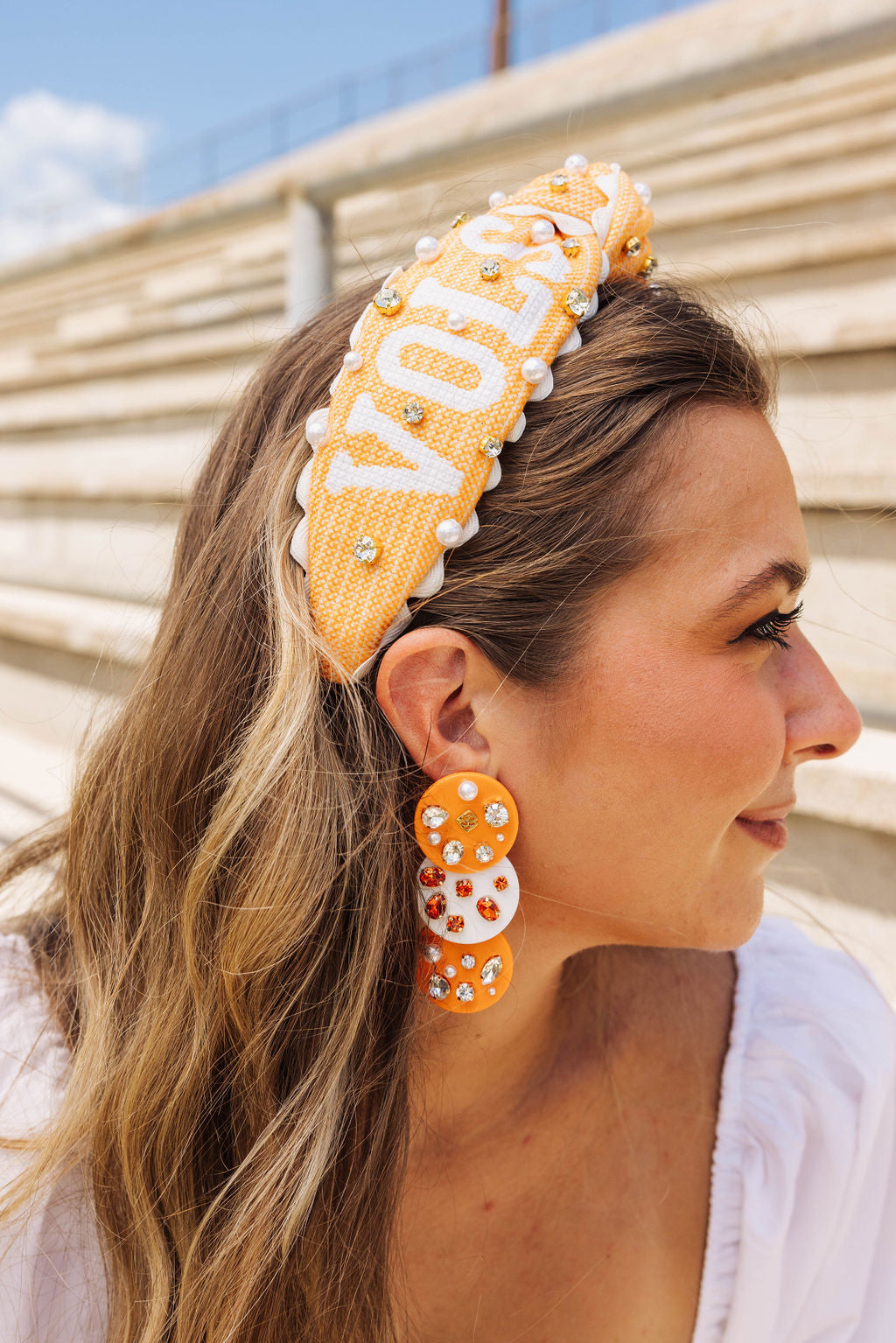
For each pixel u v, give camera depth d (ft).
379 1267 2.06
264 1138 1.98
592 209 1.95
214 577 2.21
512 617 1.83
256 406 2.31
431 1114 2.30
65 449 11.08
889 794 3.47
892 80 6.00
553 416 1.82
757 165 6.66
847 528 4.55
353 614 1.87
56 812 5.20
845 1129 2.47
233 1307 1.95
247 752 1.98
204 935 2.04
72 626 6.97
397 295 1.90
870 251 5.33
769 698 1.86
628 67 3.43
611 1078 2.46
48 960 2.44
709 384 1.83
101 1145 2.07
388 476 1.82
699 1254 2.47
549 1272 2.37
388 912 1.97
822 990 2.68
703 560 1.78
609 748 1.83
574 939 2.10
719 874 1.98
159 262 12.44
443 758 1.90
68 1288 2.09
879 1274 2.63
